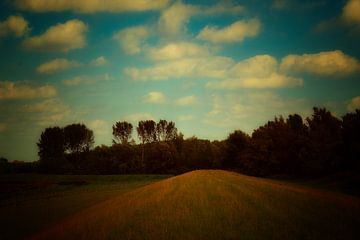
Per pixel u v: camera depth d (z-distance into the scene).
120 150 164.50
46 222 38.31
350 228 26.00
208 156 160.12
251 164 129.00
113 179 122.44
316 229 25.80
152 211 36.56
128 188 82.12
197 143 170.88
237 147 148.88
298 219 29.45
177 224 29.42
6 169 147.00
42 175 135.62
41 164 148.12
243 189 53.69
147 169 160.62
